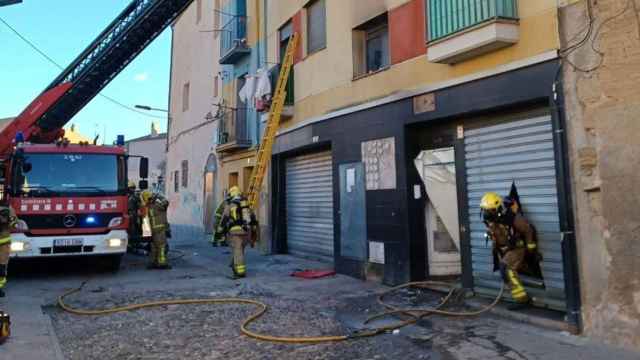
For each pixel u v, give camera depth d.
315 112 11.35
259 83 13.15
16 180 9.77
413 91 8.22
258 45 15.06
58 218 9.86
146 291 8.66
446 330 5.94
